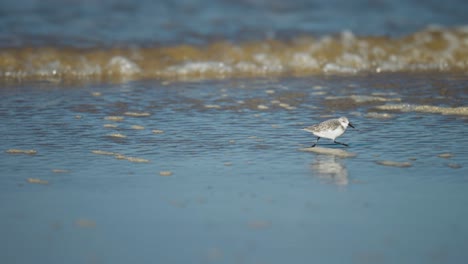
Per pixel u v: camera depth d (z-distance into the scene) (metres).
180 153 17.61
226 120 21.58
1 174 15.48
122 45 33.75
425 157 17.20
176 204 13.55
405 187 14.76
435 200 13.88
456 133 19.69
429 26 38.41
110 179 15.27
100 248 11.30
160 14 43.66
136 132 19.89
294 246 11.39
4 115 21.70
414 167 16.33
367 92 26.23
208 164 16.56
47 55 30.86
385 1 50.28
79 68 30.03
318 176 15.61
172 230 12.11
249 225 12.37
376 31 39.75
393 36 38.09
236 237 11.78
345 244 11.49
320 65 32.00
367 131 20.11
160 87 27.08
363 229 12.19
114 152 17.66
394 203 13.66
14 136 19.11
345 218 12.77
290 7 47.69
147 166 16.38
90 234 11.91
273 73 30.61
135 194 14.19
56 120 21.22
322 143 18.78
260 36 37.22
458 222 12.60
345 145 18.50
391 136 19.45
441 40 35.25
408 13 46.50
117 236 11.83
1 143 18.31
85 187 14.65
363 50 33.69
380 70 31.44
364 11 47.00
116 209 13.23
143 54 31.98
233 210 13.18
